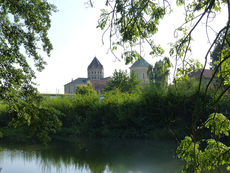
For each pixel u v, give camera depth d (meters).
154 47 3.14
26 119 10.41
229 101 13.11
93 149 16.05
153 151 14.27
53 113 11.65
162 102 17.34
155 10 3.05
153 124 18.47
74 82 124.81
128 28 3.08
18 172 10.82
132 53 3.25
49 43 10.15
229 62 2.75
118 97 22.67
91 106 23.95
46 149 16.41
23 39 9.73
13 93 9.73
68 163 12.50
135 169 10.77
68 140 20.34
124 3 2.95
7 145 18.05
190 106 11.95
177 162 11.59
